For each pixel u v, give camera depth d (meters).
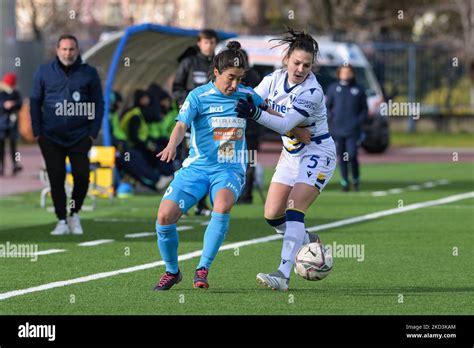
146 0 142.25
